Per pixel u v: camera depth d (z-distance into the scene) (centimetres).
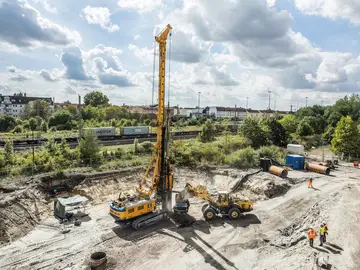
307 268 1470
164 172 2444
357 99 9338
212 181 3581
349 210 2339
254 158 4116
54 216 2372
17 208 2195
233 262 1639
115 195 2931
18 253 1733
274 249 1772
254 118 5781
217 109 15588
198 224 2212
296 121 8038
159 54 2327
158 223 2228
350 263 1517
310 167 4003
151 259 1673
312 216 2281
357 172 4009
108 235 2002
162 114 2395
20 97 13675
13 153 3241
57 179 2850
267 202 2736
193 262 1641
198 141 5169
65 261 1642
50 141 3594
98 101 12100
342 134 5025
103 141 5228
